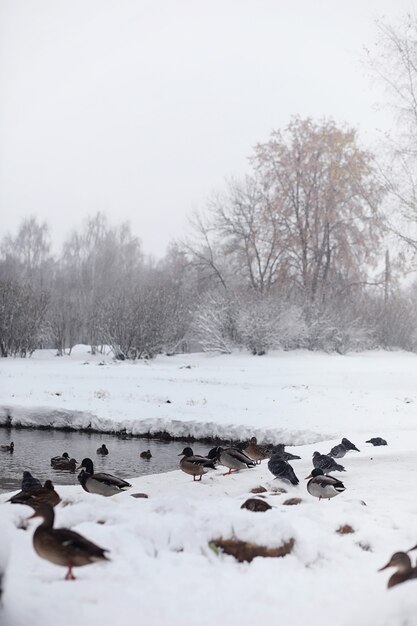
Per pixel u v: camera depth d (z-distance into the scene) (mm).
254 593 5922
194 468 12953
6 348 46406
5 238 87938
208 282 57219
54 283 77812
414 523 8594
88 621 4973
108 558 5766
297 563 6836
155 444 22953
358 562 7047
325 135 54000
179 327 49250
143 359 44281
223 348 47062
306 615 5441
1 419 26250
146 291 48344
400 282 45625
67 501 8773
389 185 24438
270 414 25375
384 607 4660
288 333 46594
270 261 55625
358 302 53875
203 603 5613
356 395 29891
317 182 54594
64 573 5926
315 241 54281
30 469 18609
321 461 13492
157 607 5414
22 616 4848
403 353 50875
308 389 31469
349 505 9539
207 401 28234
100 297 58094
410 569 5734
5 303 46156
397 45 24250
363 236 52219
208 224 57125
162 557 6641
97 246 83750
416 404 27312
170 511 7879
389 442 19188
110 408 26625
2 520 7512
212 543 6938
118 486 11070
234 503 9266
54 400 28016
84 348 53312
